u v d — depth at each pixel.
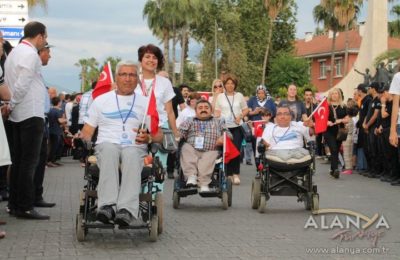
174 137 8.88
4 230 8.25
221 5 72.56
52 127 18.25
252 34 74.31
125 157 7.34
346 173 17.39
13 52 8.73
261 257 6.86
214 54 71.88
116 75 7.82
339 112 16.08
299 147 10.70
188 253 7.04
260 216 9.85
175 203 10.63
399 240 7.88
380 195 12.52
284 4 67.06
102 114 7.72
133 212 7.19
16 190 9.25
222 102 14.34
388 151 14.85
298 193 10.37
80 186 13.48
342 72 70.94
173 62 67.31
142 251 7.12
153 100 7.77
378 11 42.31
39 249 7.15
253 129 15.65
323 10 65.94
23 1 13.89
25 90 8.59
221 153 10.88
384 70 30.27
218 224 9.07
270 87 68.00
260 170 10.42
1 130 7.89
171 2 64.38
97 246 7.36
